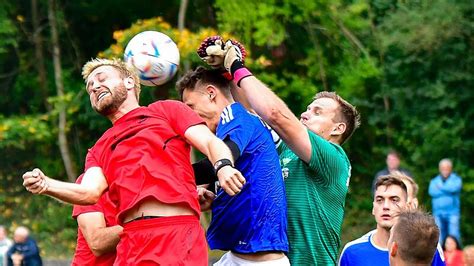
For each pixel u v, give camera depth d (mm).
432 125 43031
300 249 11539
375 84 44969
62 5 49219
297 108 43094
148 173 10250
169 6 48344
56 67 47031
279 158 11609
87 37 50156
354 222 45031
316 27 43125
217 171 10086
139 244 10242
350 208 45781
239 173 10016
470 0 42812
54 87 49531
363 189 46281
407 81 44062
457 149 43594
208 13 47125
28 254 28953
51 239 43906
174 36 38031
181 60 38219
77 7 49375
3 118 44031
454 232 33594
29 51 49531
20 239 29094
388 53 44469
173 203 10234
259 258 10992
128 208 10266
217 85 11547
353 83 42844
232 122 10922
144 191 10227
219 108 11516
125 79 10797
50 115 44125
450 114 44500
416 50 43156
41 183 9836
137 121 10586
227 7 39406
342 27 43125
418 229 9445
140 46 12336
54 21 47750
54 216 45188
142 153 10336
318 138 11359
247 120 11008
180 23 43688
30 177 9773
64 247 43125
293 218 11555
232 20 39469
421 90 43438
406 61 43406
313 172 11516
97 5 49094
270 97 10977
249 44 40094
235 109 11047
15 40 46500
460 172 43062
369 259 13000
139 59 12266
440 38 42781
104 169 10531
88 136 49406
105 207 11891
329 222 11656
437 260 12281
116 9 49125
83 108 47750
